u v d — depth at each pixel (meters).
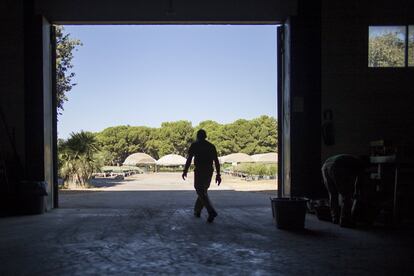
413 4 11.38
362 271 5.20
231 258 5.80
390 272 5.16
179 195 16.38
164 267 5.35
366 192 9.03
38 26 11.27
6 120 11.26
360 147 11.23
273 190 19.88
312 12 11.28
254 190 19.92
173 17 11.49
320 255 5.98
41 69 11.27
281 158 11.98
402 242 6.90
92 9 11.47
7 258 5.83
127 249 6.36
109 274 5.05
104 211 11.08
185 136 70.00
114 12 11.49
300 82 11.21
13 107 11.26
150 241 6.95
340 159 8.44
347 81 11.27
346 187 8.34
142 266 5.40
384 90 11.32
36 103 11.26
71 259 5.76
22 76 11.27
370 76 11.30
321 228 8.24
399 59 11.41
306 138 11.16
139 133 70.56
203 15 11.45
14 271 5.20
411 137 11.28
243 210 11.15
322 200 9.81
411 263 5.57
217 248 6.41
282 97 11.94
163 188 21.31
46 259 5.77
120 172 35.66
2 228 8.34
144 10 11.47
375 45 11.41
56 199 11.95
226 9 11.45
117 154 70.00
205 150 9.40
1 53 11.28
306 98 11.20
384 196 9.23
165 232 7.80
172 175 43.59
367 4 11.34
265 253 6.09
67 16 11.50
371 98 11.29
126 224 8.78
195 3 11.41
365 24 11.32
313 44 11.25
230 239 7.11
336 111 11.24
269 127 63.78
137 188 21.48
